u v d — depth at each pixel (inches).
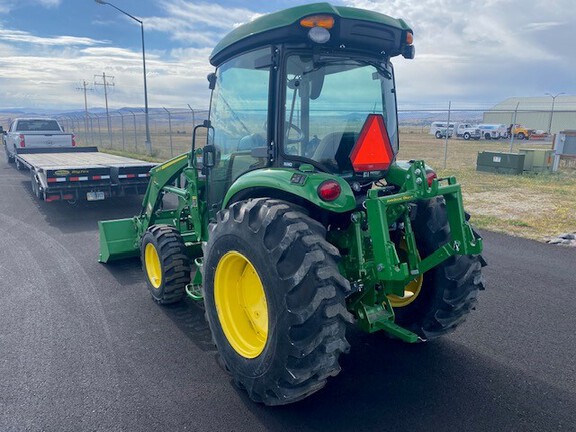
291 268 102.9
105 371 137.0
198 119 799.7
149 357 145.4
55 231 308.3
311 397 124.4
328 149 129.9
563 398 123.5
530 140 1402.6
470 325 167.3
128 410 118.6
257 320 123.7
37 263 239.6
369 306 126.2
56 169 337.4
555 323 168.6
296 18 114.7
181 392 126.6
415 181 117.2
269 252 105.6
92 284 209.6
